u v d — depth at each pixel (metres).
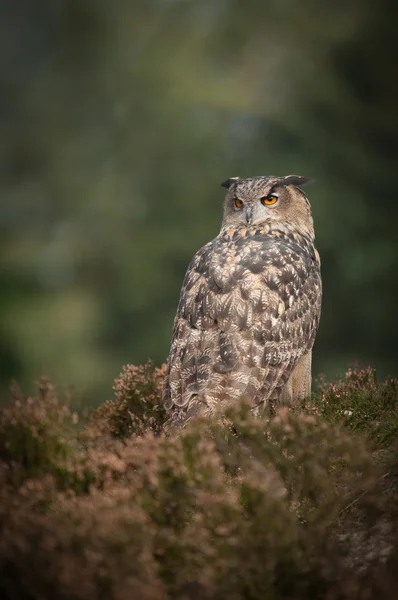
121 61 39.56
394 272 28.80
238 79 34.97
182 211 32.62
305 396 7.15
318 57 33.09
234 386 6.43
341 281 29.22
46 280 31.81
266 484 5.14
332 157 31.41
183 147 33.69
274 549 4.85
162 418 7.18
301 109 32.53
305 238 8.13
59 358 27.61
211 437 5.92
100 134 37.78
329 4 35.00
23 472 5.46
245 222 8.04
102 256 32.72
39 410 5.72
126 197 34.03
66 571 4.57
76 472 5.49
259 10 35.78
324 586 4.85
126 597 4.51
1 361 26.72
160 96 35.19
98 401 27.36
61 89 40.00
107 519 4.89
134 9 40.88
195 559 4.87
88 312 30.23
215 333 6.68
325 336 29.00
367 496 5.39
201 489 5.23
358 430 6.39
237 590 4.74
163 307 31.14
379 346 28.73
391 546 5.18
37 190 37.59
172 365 6.68
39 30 43.78
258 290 6.84
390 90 32.25
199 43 36.50
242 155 33.09
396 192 31.06
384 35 31.64
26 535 4.78
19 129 39.66
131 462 5.51
